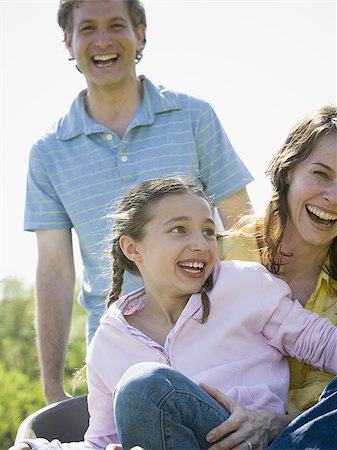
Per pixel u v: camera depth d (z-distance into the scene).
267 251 2.60
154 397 2.12
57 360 3.38
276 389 2.41
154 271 2.51
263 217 2.65
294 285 2.60
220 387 2.40
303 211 2.51
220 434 2.18
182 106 3.37
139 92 3.41
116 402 2.16
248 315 2.46
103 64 3.34
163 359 2.47
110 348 2.54
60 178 3.35
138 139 3.32
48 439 2.57
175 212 2.49
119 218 2.63
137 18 3.43
